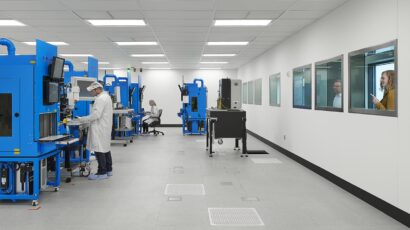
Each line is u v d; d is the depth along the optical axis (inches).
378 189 145.3
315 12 198.7
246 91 490.9
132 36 274.5
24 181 150.3
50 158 180.7
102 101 197.2
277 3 180.1
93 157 264.5
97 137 198.1
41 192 169.9
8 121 148.2
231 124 277.7
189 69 584.7
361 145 160.2
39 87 149.8
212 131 278.8
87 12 198.7
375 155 147.9
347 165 174.6
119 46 327.6
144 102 585.0
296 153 257.8
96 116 195.6
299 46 252.5
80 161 213.3
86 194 166.6
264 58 372.5
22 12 198.4
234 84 313.3
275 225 125.0
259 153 295.0
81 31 253.1
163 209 143.1
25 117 147.3
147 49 347.9
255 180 195.8
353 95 169.0
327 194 168.1
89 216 134.7
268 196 163.0
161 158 269.6
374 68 151.7
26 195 148.4
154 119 450.0
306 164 235.3
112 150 312.0
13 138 147.3
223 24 232.1
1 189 150.9
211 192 169.6
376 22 147.1
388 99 139.3
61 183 187.9
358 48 163.5
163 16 208.4
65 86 178.1
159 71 586.2
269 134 346.0
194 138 410.3
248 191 171.9
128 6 185.9
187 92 441.7
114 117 366.9
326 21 202.5
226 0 175.3
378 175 145.4
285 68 289.1
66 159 201.5
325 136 203.2
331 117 194.7
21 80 146.6
